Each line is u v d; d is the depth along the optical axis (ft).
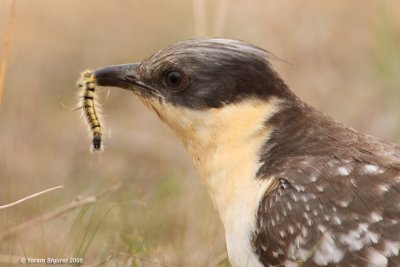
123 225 46.91
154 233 47.55
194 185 53.52
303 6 71.10
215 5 65.82
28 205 50.85
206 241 47.91
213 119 39.29
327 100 67.05
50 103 69.31
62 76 73.10
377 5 71.15
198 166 40.06
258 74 39.27
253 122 38.99
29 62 73.92
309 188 36.24
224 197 38.63
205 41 40.04
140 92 41.19
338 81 68.08
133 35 76.69
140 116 66.64
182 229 48.57
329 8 71.56
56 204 51.70
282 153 38.14
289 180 36.68
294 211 36.06
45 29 77.20
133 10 78.38
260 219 36.86
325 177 36.35
